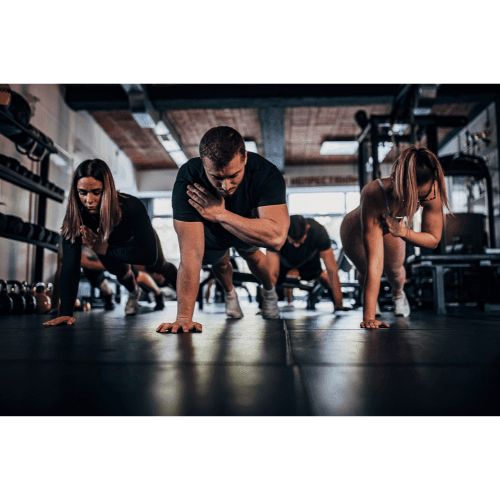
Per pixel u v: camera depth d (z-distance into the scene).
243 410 0.67
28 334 1.79
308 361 1.07
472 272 5.02
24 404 0.70
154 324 2.42
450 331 1.88
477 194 9.03
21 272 6.18
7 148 5.71
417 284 4.84
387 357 1.12
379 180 2.18
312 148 11.59
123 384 0.83
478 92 7.25
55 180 7.67
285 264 4.07
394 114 5.41
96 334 1.79
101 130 10.08
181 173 1.92
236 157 1.59
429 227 2.18
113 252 2.68
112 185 2.26
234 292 3.11
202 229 1.96
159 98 7.42
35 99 6.81
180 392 0.77
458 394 0.75
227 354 1.19
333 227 13.06
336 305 3.95
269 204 1.90
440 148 11.86
